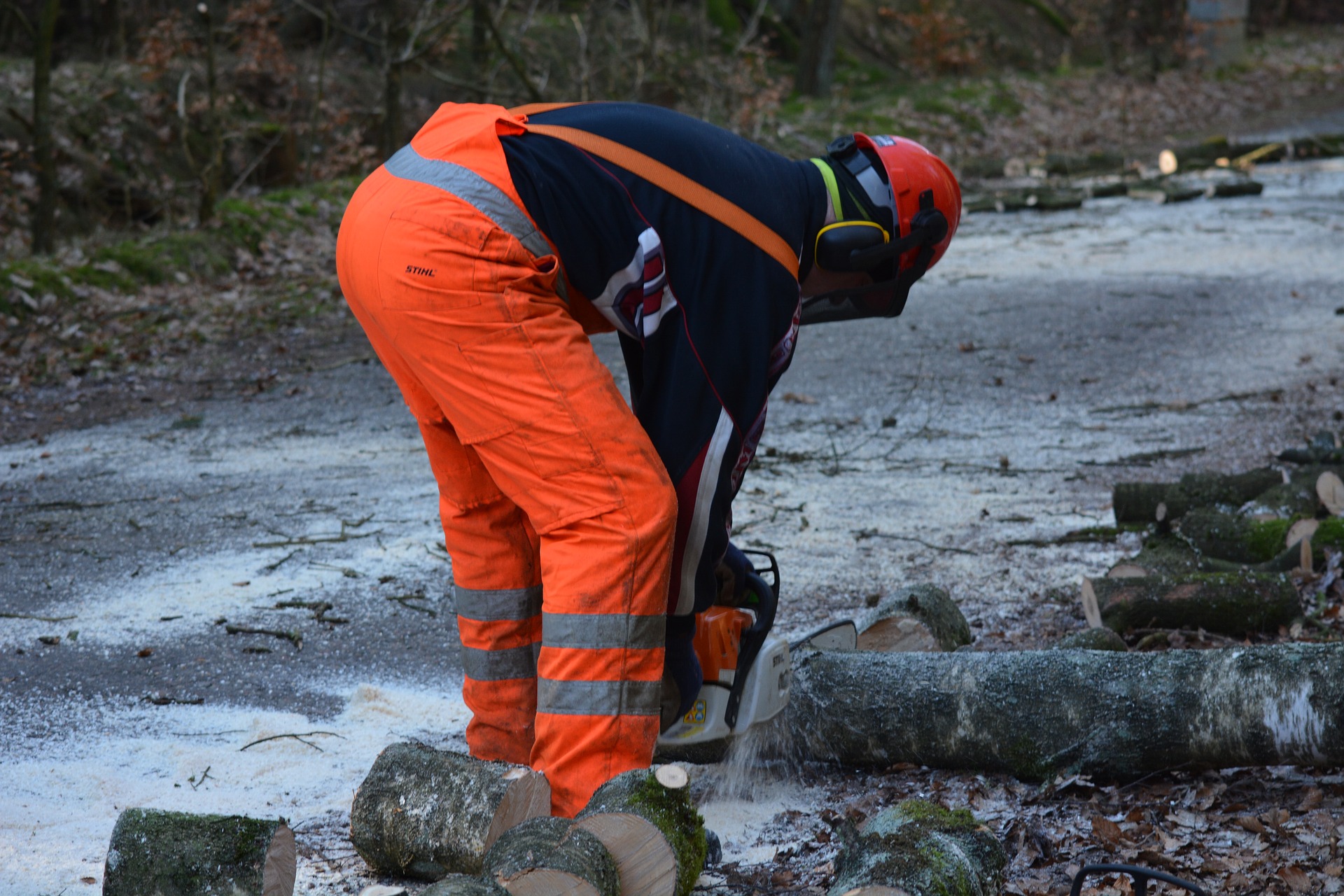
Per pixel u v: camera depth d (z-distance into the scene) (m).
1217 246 12.39
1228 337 8.84
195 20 16.53
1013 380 8.02
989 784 2.97
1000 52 27.56
